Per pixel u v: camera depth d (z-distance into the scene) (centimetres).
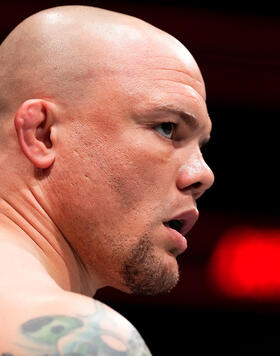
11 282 240
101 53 306
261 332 801
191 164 313
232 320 803
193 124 312
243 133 786
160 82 307
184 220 318
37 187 297
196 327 805
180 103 307
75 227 299
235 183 801
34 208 296
